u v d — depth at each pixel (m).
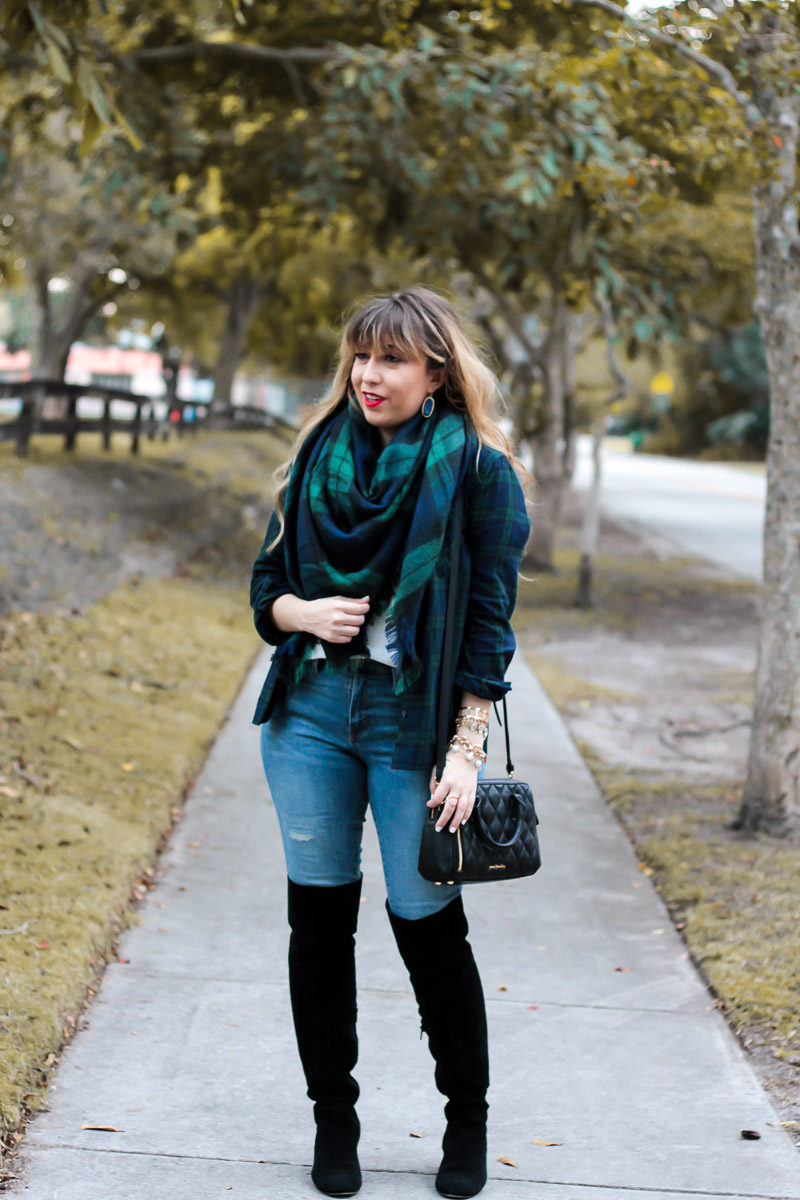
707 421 55.91
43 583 8.61
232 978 3.71
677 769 6.77
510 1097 3.06
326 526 2.31
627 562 17.06
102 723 6.03
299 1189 2.58
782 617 5.27
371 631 2.36
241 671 8.05
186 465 17.50
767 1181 2.69
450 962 2.49
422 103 9.54
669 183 7.14
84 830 4.56
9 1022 3.06
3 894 3.82
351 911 2.53
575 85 7.07
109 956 3.74
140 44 10.88
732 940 4.07
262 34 10.60
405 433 2.32
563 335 15.34
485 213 10.48
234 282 26.16
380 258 20.11
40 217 16.98
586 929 4.29
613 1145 2.83
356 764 2.44
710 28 5.00
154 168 10.05
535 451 15.47
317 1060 2.54
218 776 5.88
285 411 66.31
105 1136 2.75
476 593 2.36
